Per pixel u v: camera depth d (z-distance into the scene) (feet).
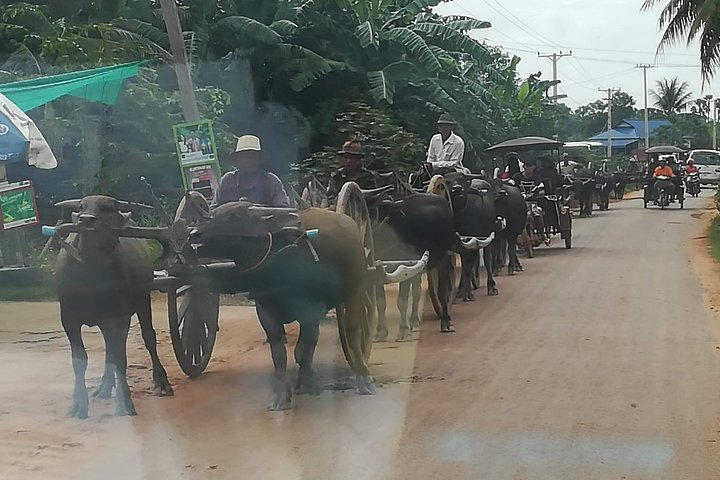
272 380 28.48
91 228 23.15
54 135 50.98
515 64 104.32
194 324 28.63
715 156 185.16
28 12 53.21
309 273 24.93
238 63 68.33
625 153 259.80
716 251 65.00
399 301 35.19
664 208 118.93
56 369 30.04
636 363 30.48
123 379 24.81
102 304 23.98
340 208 26.94
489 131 84.43
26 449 21.47
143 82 54.70
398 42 72.69
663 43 85.51
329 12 73.46
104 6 62.80
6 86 43.47
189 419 24.14
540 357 31.55
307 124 69.05
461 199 41.63
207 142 41.60
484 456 21.03
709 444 21.84
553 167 71.67
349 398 26.30
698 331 35.99
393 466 20.36
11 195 39.24
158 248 43.45
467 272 44.93
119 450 21.45
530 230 63.57
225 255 24.06
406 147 58.39
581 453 21.24
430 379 28.50
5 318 39.75
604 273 54.44
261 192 28.37
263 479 19.52
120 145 53.31
